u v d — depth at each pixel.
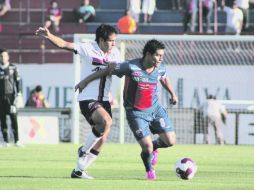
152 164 36.12
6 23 93.75
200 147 63.62
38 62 87.19
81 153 33.47
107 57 33.84
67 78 83.12
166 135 34.47
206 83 75.56
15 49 87.69
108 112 34.12
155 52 32.62
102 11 94.75
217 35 70.38
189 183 31.83
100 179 33.34
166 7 96.56
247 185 31.44
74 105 67.94
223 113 70.81
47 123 68.25
